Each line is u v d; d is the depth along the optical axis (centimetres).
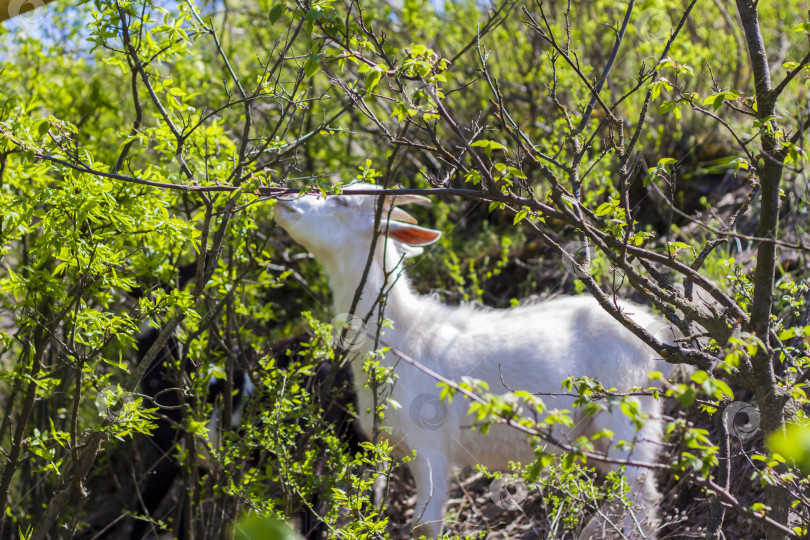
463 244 611
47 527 309
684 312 222
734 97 214
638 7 463
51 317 312
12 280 293
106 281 293
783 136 223
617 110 602
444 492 357
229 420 365
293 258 578
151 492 429
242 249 369
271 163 311
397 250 384
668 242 226
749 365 212
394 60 265
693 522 349
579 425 355
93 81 495
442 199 604
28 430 431
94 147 434
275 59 560
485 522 402
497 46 639
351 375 422
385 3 622
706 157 574
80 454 324
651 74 239
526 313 384
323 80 593
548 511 328
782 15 625
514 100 625
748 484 338
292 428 329
